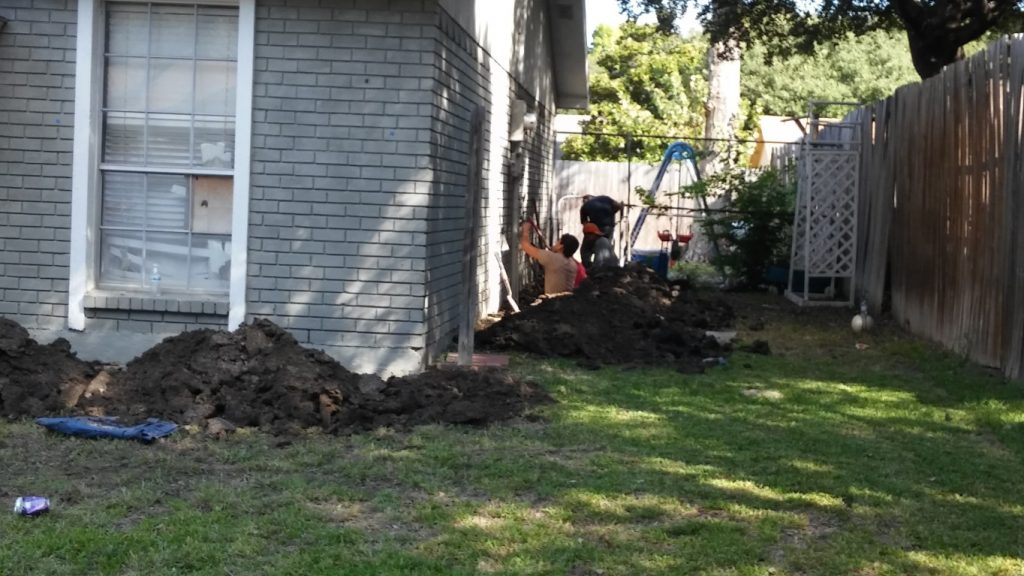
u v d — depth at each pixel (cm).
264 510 565
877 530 562
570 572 494
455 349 1031
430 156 898
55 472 621
